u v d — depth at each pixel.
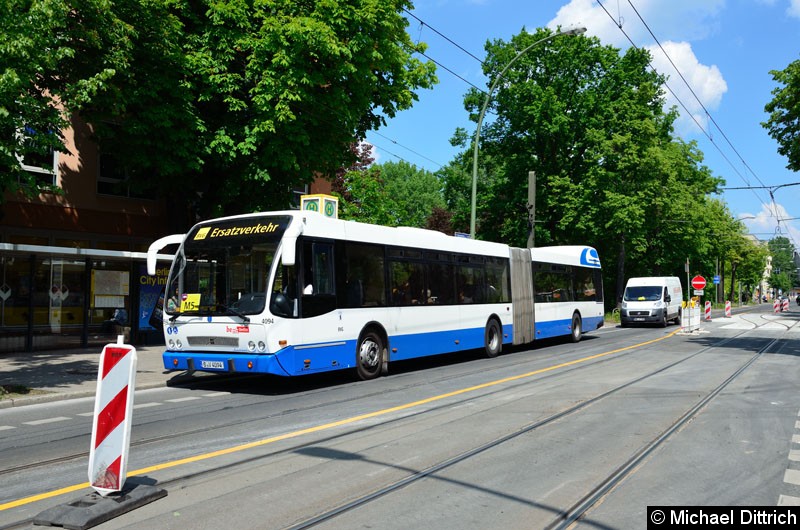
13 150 10.12
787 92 19.75
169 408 9.53
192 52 16.80
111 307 17.64
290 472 5.90
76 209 19.38
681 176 46.22
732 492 5.40
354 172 35.62
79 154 19.52
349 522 4.61
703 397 10.27
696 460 6.44
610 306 49.97
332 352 11.45
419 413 8.86
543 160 39.34
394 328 13.19
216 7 16.28
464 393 10.66
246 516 4.70
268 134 16.95
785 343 21.58
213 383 12.43
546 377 12.72
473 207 22.03
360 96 17.80
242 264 10.86
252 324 10.40
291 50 16.06
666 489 5.49
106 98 14.58
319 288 11.24
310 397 10.47
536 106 36.00
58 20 10.41
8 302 15.97
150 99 16.22
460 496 5.24
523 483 5.61
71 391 10.61
